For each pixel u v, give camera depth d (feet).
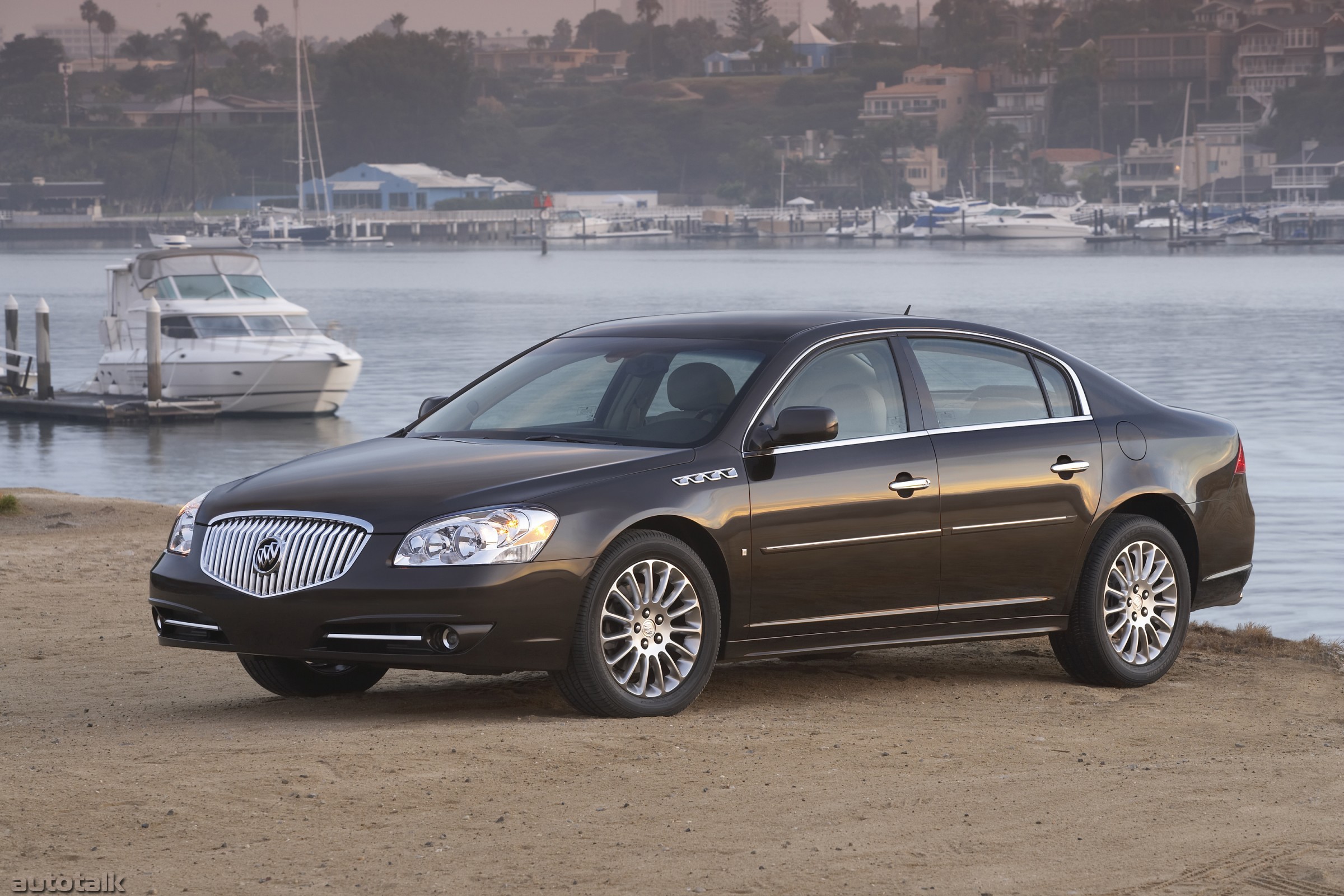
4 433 306.96
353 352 330.34
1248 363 393.50
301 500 59.98
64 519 144.25
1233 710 67.36
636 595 59.72
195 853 43.91
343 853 44.01
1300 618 122.52
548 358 70.08
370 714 62.85
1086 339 482.69
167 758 53.72
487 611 56.70
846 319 67.97
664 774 52.37
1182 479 72.95
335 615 57.52
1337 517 175.22
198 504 63.00
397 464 62.18
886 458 65.00
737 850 44.98
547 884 41.88
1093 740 60.23
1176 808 50.62
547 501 58.39
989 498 67.10
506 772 52.03
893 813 48.98
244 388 326.24
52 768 52.29
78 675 74.49
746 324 67.97
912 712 64.64
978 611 67.56
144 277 336.90
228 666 76.74
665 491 60.23
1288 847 46.57
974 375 69.31
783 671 73.61
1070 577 69.72
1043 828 47.91
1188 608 73.26
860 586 64.44
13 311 357.20
